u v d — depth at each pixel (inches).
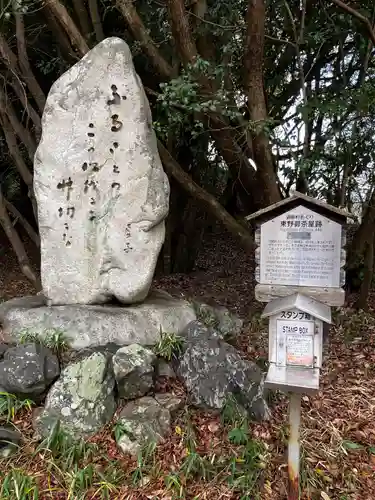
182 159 293.0
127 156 160.7
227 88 218.8
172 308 168.7
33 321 159.0
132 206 161.2
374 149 252.2
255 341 197.5
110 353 145.3
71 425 130.6
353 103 224.8
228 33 225.1
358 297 263.7
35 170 168.6
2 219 217.3
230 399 139.5
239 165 235.9
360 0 228.2
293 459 107.9
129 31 253.9
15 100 273.7
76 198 165.3
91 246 165.3
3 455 124.3
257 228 107.4
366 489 121.6
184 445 128.0
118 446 126.7
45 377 139.3
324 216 102.0
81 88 162.7
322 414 151.7
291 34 258.5
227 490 115.6
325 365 190.5
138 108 160.4
